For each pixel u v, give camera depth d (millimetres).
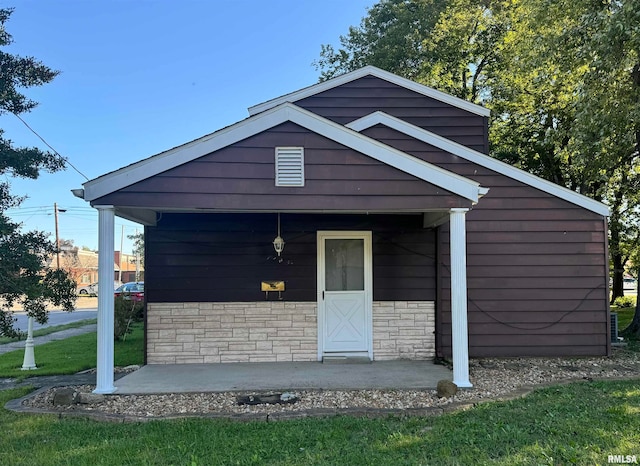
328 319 7805
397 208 5727
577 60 9203
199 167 5570
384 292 7891
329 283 7875
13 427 4562
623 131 8953
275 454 3826
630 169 13273
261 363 7547
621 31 7863
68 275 6688
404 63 19234
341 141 5703
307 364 7441
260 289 7730
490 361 7590
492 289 7891
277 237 7637
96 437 4258
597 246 7945
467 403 5109
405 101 9336
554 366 7180
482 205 7965
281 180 5633
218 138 5590
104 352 5688
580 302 7895
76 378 7102
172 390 5824
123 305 11852
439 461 3629
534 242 7941
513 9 15734
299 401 5359
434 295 7918
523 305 7891
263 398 5508
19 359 9070
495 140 17469
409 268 7941
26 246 6223
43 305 6477
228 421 4660
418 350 7855
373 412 4840
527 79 14570
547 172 17109
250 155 5633
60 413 4969
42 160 6770
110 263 5633
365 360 7707
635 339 10336
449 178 5766
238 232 7781
